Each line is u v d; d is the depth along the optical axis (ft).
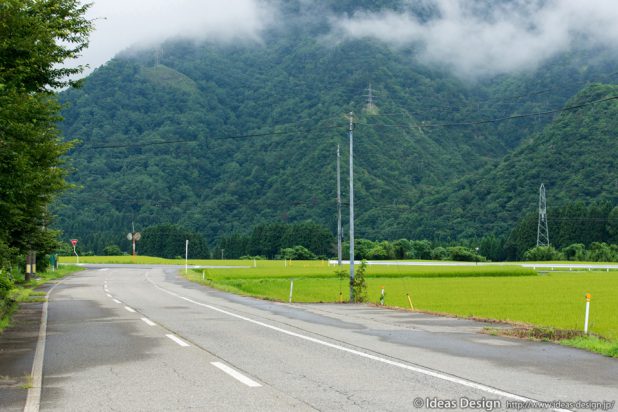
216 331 54.95
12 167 42.86
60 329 57.88
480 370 34.94
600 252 357.41
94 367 36.91
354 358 39.37
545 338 49.42
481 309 87.56
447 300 104.32
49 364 38.27
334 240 453.17
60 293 114.83
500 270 208.23
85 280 166.20
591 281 163.94
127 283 152.15
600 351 42.01
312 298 111.45
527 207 473.26
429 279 175.83
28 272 148.46
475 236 462.60
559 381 31.76
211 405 26.68
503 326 59.72
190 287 135.54
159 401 27.58
